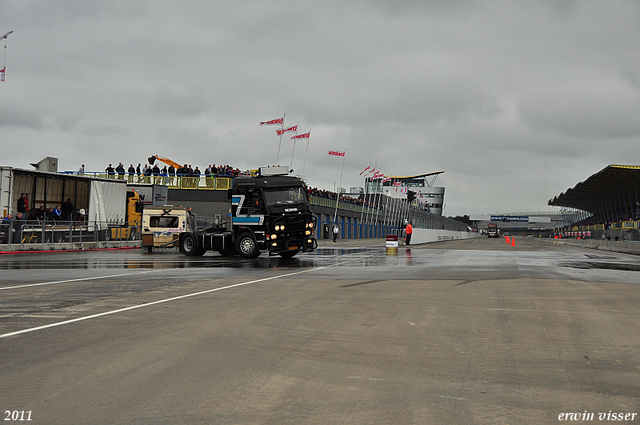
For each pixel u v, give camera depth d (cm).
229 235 2344
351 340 660
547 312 868
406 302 972
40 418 401
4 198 2638
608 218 8825
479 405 430
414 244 4303
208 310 879
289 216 2153
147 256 2458
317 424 389
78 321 779
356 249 3303
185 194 4406
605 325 760
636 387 478
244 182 2194
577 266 1952
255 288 1180
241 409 419
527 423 393
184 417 402
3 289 1159
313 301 983
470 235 12056
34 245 2753
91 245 3120
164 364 546
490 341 656
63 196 3053
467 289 1170
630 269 1839
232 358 572
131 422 393
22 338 665
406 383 486
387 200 8569
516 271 1658
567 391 466
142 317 812
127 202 3550
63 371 520
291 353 595
